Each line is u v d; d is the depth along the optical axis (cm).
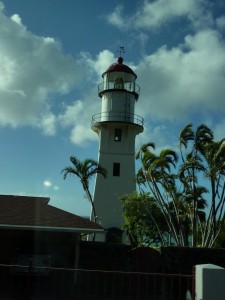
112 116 4325
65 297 1478
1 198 2119
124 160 4328
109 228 4028
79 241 1864
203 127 2305
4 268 1650
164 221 3133
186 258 1778
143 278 1680
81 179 3578
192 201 2411
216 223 2311
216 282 933
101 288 1694
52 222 1803
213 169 2152
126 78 4469
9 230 1833
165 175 2478
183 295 1566
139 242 3200
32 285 1611
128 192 4225
